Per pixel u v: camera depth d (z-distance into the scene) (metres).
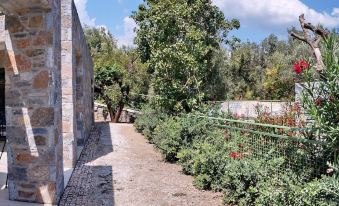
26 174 5.23
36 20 5.16
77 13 9.10
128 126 16.41
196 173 6.57
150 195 5.79
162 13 11.24
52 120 5.18
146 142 11.75
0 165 7.30
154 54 11.02
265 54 32.34
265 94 26.97
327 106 3.83
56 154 5.28
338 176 3.77
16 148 5.25
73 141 7.61
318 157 4.51
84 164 7.99
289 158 5.00
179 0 11.60
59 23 5.64
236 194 5.20
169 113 11.20
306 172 4.59
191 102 10.47
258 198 4.66
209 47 12.28
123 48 27.84
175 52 10.56
